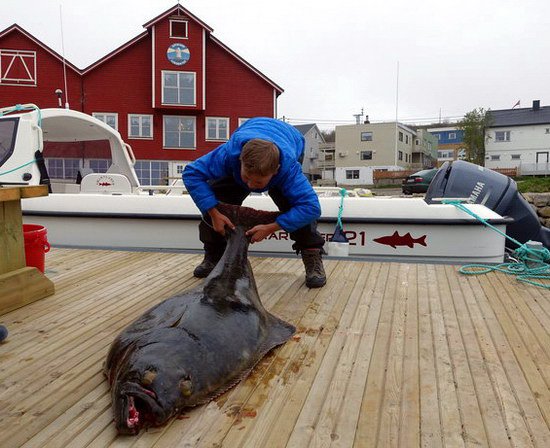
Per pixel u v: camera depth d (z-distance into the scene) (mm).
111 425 1997
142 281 4234
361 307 3529
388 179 47969
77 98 25797
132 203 6090
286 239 5820
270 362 2586
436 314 3375
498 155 54719
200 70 26125
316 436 1932
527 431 1966
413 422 2033
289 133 3734
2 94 24906
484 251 5508
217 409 2105
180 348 2098
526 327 3121
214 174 3430
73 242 6258
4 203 3492
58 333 3016
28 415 2076
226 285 2781
